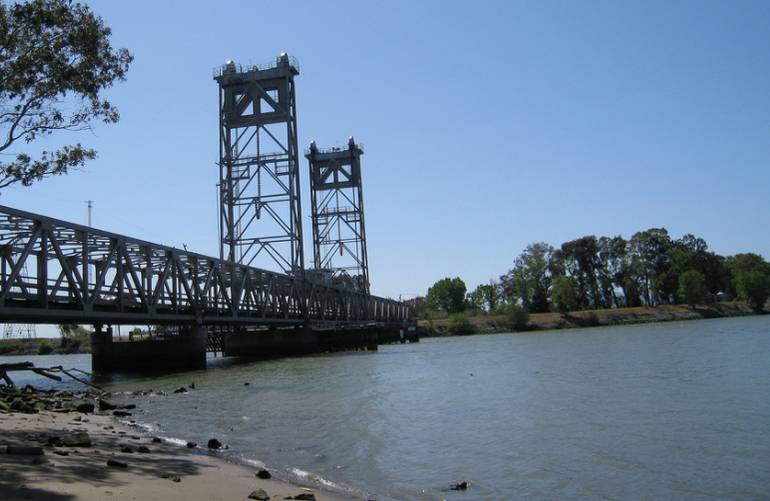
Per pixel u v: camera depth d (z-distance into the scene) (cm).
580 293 17275
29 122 2138
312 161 11638
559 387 3119
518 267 17900
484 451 1659
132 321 4544
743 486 1287
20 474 1116
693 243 17738
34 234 3303
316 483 1312
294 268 7538
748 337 6788
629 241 17538
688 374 3462
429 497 1225
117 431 1988
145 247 4459
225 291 5716
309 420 2256
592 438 1798
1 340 14175
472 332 15525
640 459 1531
